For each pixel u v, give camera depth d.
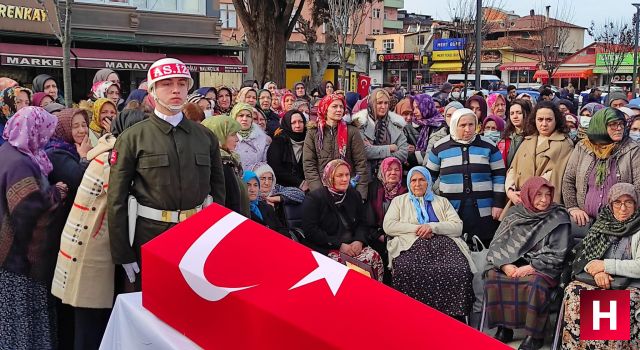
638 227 4.54
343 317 1.74
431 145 6.95
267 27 18.84
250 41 19.12
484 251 5.47
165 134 3.65
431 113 7.92
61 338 4.10
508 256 5.01
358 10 24.64
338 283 1.88
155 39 22.88
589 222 5.38
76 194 3.84
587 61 48.69
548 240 4.97
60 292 3.74
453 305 5.14
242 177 5.05
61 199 3.93
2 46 18.22
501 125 7.55
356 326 1.70
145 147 3.60
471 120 5.82
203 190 3.75
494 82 33.75
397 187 6.06
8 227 3.65
